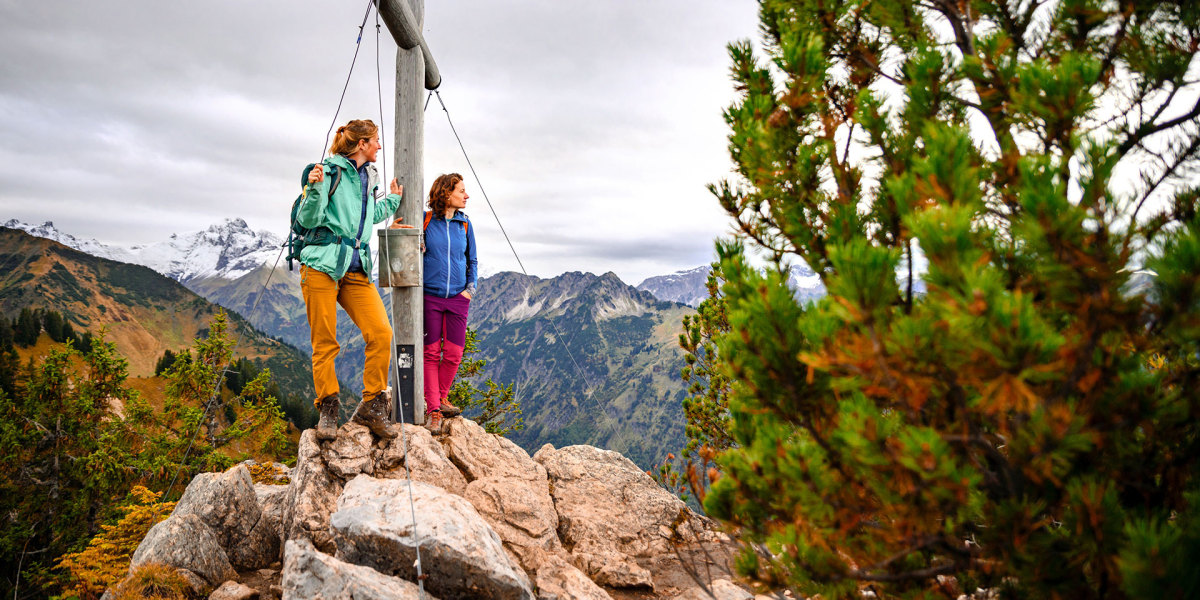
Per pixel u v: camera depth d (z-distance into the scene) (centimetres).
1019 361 214
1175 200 282
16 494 3481
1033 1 352
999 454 263
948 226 230
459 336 780
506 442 812
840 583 304
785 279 320
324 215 621
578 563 643
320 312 638
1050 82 268
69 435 3688
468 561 487
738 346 331
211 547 593
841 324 270
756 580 327
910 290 295
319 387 660
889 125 338
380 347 670
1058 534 281
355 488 577
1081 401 254
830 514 296
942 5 369
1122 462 270
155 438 3288
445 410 789
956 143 259
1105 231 226
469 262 782
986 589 329
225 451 3288
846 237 321
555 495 770
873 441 261
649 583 636
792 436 328
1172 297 219
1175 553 218
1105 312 223
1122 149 313
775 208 355
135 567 564
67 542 3322
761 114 356
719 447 887
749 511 347
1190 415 253
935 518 272
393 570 497
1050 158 235
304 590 443
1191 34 315
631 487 810
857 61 407
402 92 746
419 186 754
